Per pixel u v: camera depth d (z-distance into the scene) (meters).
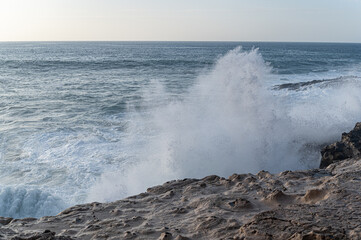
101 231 3.50
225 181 4.95
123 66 46.75
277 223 3.12
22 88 25.30
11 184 8.64
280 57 73.50
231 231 3.22
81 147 11.41
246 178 4.94
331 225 2.99
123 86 26.56
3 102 19.42
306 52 107.00
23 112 16.86
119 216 3.97
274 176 5.12
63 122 14.80
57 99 20.53
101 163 10.09
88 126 14.12
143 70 40.81
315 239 2.73
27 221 4.14
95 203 4.55
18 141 12.05
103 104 18.80
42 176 9.19
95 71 39.41
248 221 3.35
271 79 31.44
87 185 8.77
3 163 10.03
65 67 44.62
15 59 60.66
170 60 59.78
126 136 12.62
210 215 3.67
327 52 109.75
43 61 55.41
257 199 4.09
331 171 5.78
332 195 3.70
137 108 17.55
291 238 2.82
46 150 11.16
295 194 4.04
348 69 44.16
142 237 3.27
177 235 3.20
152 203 4.36
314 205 3.51
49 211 7.55
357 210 3.28
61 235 3.41
